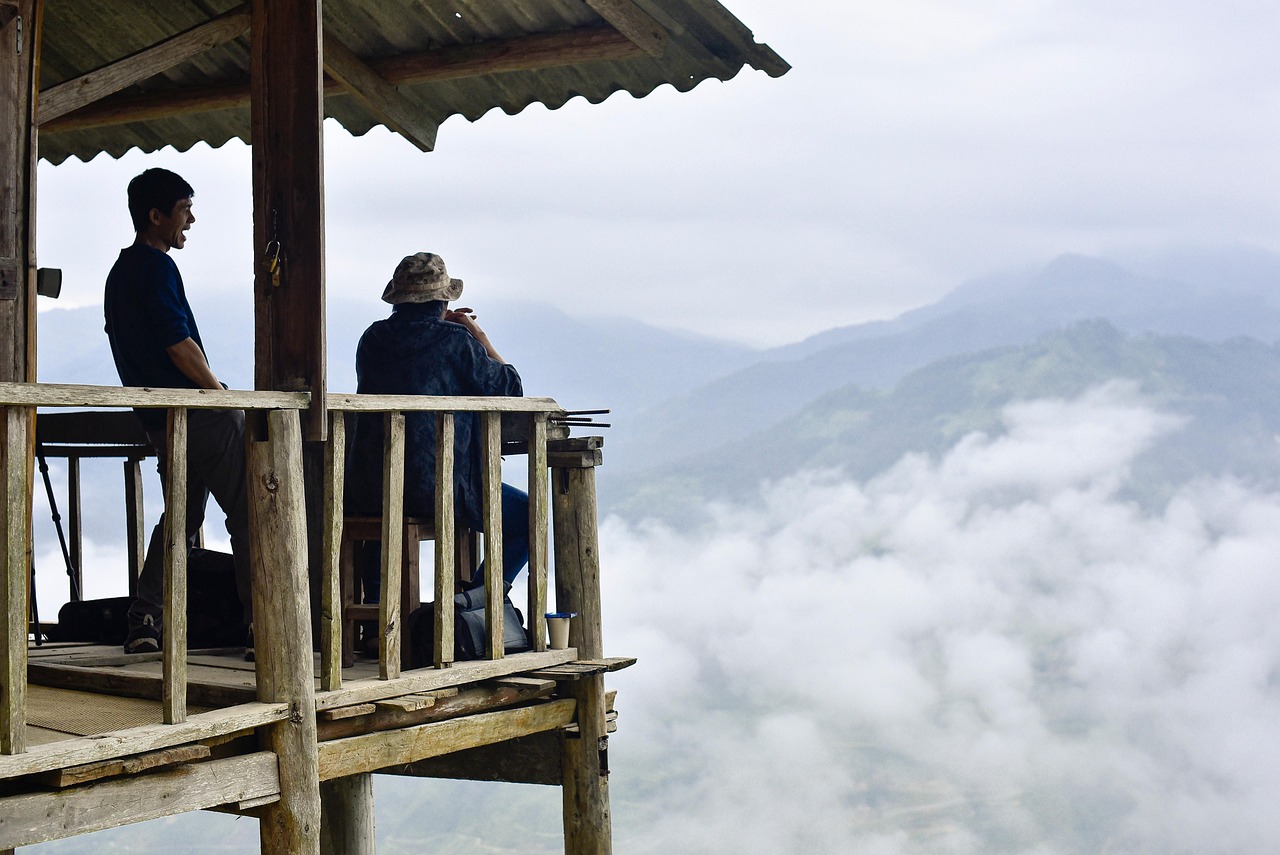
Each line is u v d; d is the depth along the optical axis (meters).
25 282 4.14
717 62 5.43
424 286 4.71
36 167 4.19
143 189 4.31
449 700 4.29
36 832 2.99
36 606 5.08
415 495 4.55
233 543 4.36
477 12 5.57
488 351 5.05
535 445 4.68
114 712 3.69
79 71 6.31
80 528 5.59
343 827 5.84
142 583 4.50
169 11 5.81
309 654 3.63
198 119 6.62
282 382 3.76
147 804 3.22
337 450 3.85
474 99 6.14
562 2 5.39
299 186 3.78
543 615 4.74
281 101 3.82
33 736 3.34
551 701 4.80
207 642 4.69
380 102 5.96
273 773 3.54
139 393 3.18
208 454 4.25
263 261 3.78
